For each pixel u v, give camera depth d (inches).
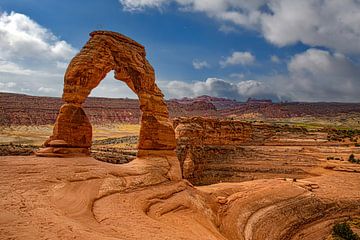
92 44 981.2
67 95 949.2
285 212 1302.9
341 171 2314.2
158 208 822.5
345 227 1253.1
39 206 541.6
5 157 788.6
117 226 578.2
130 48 1076.5
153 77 1147.3
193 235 689.0
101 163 911.7
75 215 570.9
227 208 1136.2
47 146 918.4
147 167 1007.6
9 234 390.9
